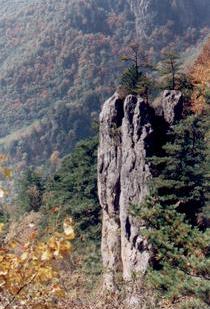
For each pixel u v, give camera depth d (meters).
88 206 41.94
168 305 14.27
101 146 31.70
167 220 16.20
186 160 25.34
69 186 47.91
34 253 6.82
